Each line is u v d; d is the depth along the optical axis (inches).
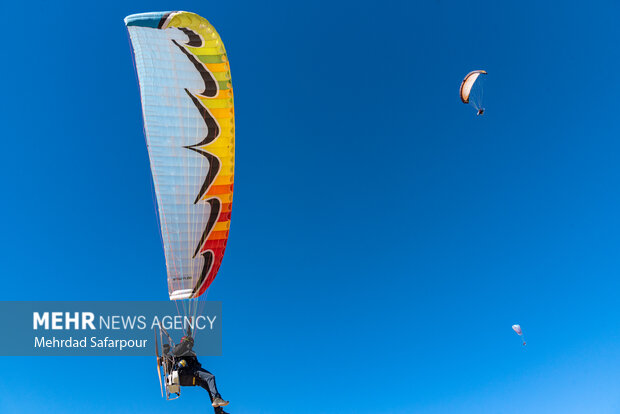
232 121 364.5
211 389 299.9
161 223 356.5
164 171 349.1
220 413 296.5
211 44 337.1
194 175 360.5
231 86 358.0
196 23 316.8
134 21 301.0
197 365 319.6
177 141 349.7
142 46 331.6
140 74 334.6
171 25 309.6
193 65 345.1
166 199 353.4
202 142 358.0
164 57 338.3
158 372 319.0
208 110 355.9
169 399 312.0
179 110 347.6
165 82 341.1
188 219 365.4
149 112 338.6
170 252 362.3
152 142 342.0
